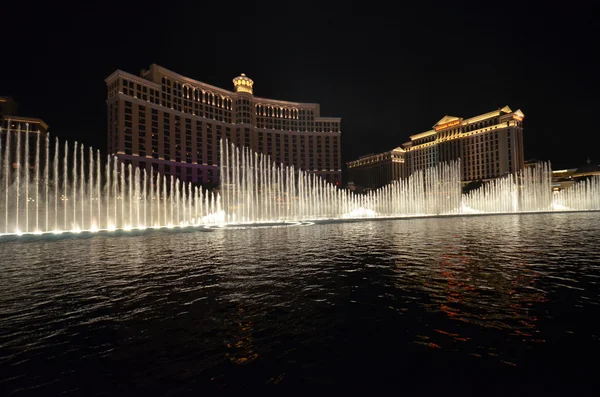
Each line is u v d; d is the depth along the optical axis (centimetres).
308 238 2369
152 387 475
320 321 714
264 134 15962
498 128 13488
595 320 698
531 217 5134
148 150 11400
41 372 519
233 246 1973
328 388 466
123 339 636
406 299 858
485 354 559
